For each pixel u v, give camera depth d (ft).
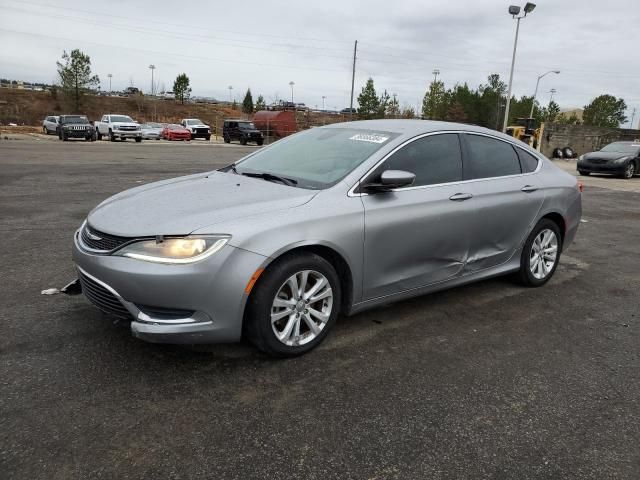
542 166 17.08
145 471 7.76
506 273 16.05
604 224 30.53
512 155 16.19
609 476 8.12
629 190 50.37
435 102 180.34
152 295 9.87
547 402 10.19
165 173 46.93
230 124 132.77
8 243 19.95
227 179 13.43
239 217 10.57
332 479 7.79
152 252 9.96
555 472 8.16
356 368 11.16
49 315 13.03
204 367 10.85
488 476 8.01
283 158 14.33
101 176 42.70
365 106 190.19
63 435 8.46
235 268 10.15
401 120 15.21
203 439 8.55
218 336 10.36
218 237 10.12
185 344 11.06
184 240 9.98
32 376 10.18
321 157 13.51
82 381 10.09
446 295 16.08
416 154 13.47
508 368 11.52
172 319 10.10
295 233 10.79
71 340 11.73
